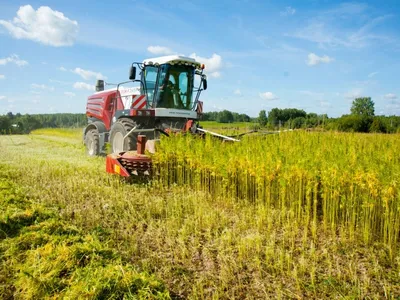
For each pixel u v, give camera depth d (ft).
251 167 18.31
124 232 13.85
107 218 15.40
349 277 10.54
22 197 17.80
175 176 22.90
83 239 12.41
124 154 22.59
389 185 13.02
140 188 20.75
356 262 11.64
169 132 23.72
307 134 27.55
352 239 13.55
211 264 11.25
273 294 9.62
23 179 22.81
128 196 18.78
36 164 28.40
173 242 12.72
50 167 26.48
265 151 18.89
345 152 17.92
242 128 31.96
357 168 14.44
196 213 15.90
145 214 16.12
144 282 9.37
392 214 12.88
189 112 30.48
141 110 27.48
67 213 15.80
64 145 52.06
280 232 14.28
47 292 9.13
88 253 11.07
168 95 29.60
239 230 14.21
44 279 9.49
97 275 9.61
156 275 10.46
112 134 29.32
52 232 12.90
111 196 18.40
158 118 29.35
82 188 20.29
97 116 38.55
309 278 10.47
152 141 22.63
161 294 8.93
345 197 14.88
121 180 22.34
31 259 10.72
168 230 13.76
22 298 9.11
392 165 14.40
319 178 15.28
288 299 9.39
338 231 14.69
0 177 23.15
